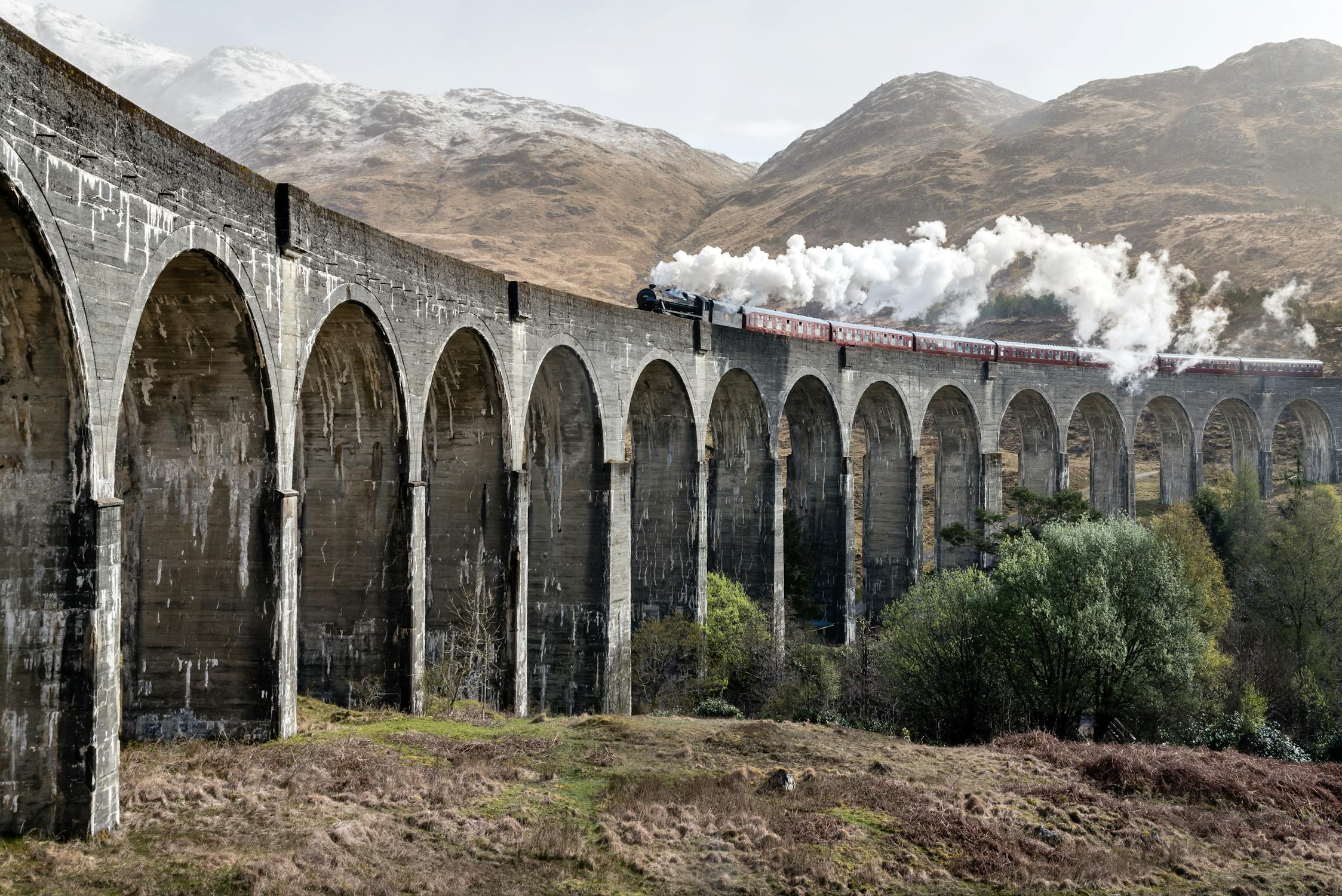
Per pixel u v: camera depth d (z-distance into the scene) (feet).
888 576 208.54
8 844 54.44
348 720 89.86
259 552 76.23
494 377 111.14
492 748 87.45
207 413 75.51
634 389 149.69
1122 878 68.33
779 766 89.71
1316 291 451.12
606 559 130.82
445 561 114.11
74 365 55.06
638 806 73.56
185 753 72.59
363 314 89.66
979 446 222.69
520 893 57.93
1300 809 89.45
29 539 55.42
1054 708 125.39
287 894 52.54
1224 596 170.40
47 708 55.62
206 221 67.31
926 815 76.23
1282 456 334.03
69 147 54.34
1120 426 261.24
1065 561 130.21
